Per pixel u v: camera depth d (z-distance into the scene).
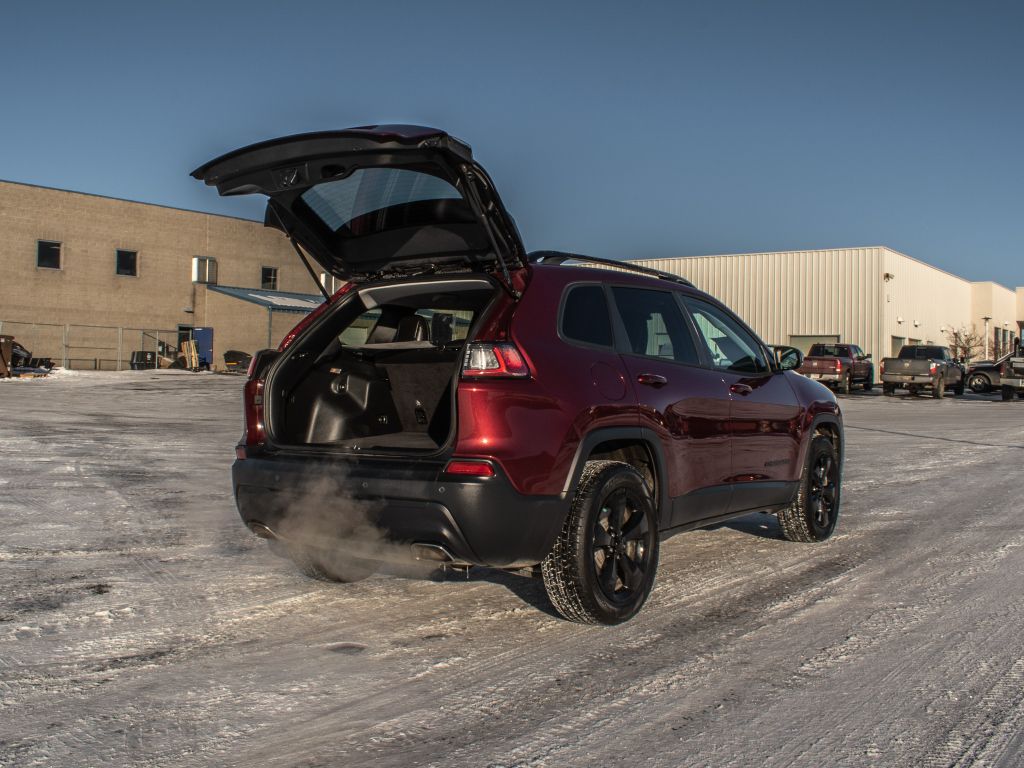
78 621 4.55
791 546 6.53
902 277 45.47
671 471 4.90
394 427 5.39
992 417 22.09
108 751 3.09
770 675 3.88
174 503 7.96
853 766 3.02
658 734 3.27
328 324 4.98
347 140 4.00
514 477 4.04
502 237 4.39
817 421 6.46
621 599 4.51
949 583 5.46
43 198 36.56
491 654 4.12
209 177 4.57
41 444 12.32
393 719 3.38
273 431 4.71
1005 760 3.07
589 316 4.69
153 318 39.88
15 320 35.88
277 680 3.78
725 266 46.38
